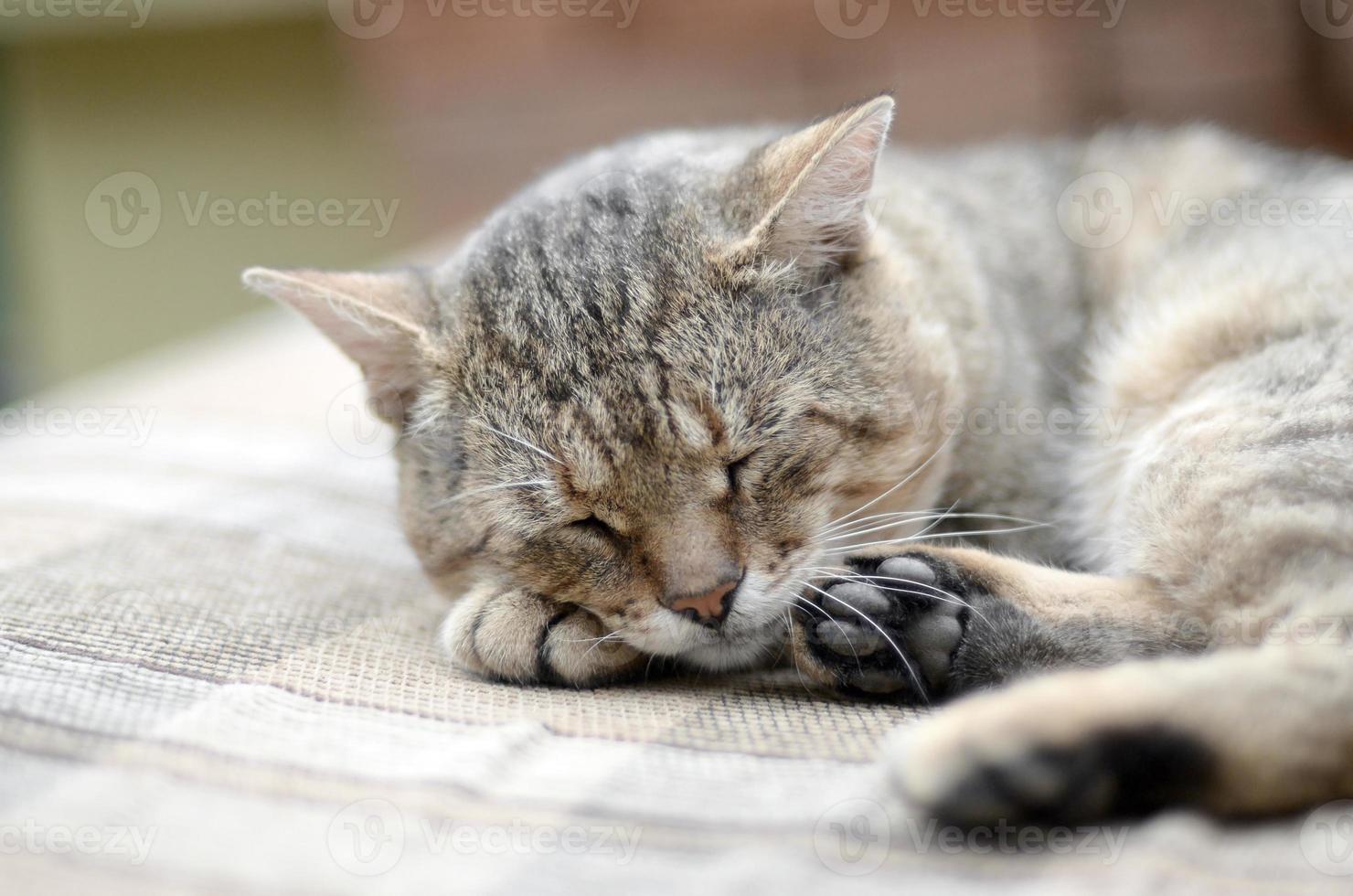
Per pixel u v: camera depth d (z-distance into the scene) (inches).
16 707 28.4
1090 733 26.6
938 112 49.8
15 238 62.9
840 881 26.2
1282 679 27.0
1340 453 29.4
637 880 26.3
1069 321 35.0
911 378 32.0
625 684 31.0
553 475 30.8
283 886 26.4
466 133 55.7
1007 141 38.7
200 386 43.8
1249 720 26.6
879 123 31.4
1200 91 47.8
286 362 46.6
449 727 28.8
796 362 31.2
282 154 63.9
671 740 28.6
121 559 33.0
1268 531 28.8
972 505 33.4
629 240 31.7
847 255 32.1
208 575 32.7
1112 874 26.1
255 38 62.9
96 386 47.8
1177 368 32.4
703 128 39.4
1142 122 43.5
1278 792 26.7
